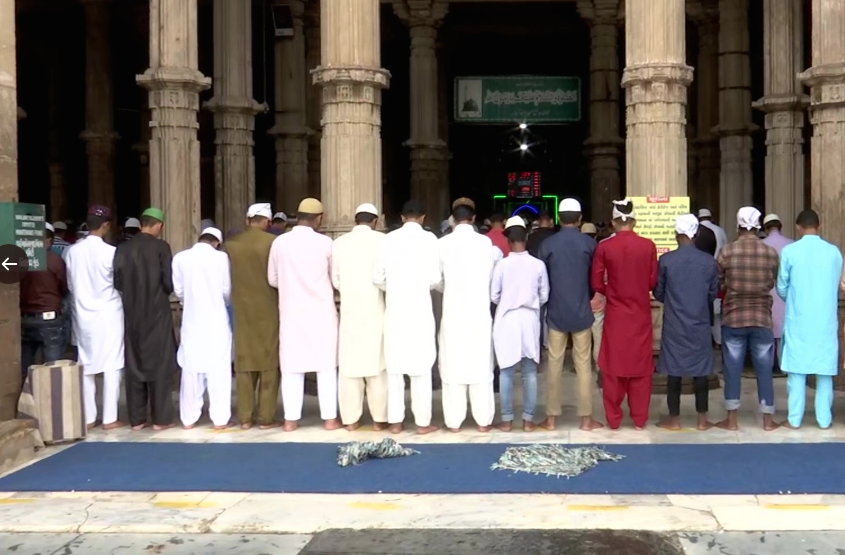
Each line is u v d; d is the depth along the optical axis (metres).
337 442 7.92
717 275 8.02
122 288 8.49
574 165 27.53
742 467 6.86
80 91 23.09
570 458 6.99
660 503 6.11
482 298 8.10
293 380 8.34
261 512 6.08
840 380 9.80
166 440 8.10
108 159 20.80
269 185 22.34
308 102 19.94
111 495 6.50
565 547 5.36
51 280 8.83
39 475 6.96
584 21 20.95
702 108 19.86
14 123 7.95
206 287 8.44
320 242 8.34
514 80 21.91
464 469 6.93
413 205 8.13
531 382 8.17
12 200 7.91
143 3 21.02
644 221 9.55
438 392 10.23
